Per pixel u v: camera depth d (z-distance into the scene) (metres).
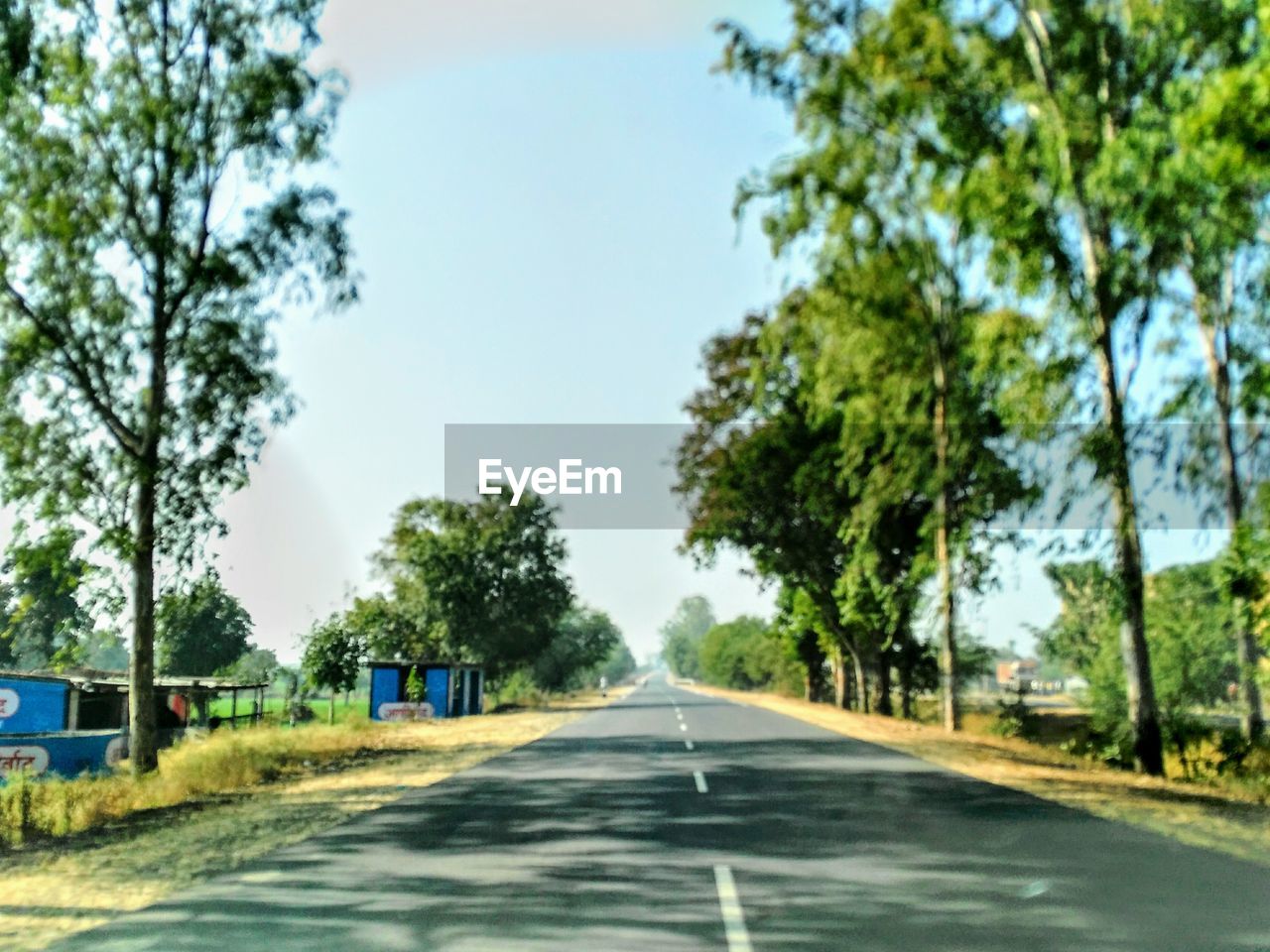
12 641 30.91
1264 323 23.08
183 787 16.95
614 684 194.50
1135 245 21.84
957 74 23.75
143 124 20.39
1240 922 7.30
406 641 58.94
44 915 7.94
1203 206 17.69
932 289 29.56
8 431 19.67
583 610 100.88
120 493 20.69
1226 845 10.56
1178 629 33.56
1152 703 22.53
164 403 21.47
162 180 20.95
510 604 58.72
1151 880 8.77
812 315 29.73
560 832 11.32
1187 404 23.80
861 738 26.89
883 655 46.19
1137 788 16.58
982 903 7.89
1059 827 11.63
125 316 20.88
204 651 61.00
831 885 8.56
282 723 39.47
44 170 19.62
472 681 53.62
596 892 8.30
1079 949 6.64
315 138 22.44
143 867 9.93
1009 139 22.34
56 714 29.98
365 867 9.45
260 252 21.77
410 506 58.34
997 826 11.70
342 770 20.33
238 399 21.94
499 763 20.02
